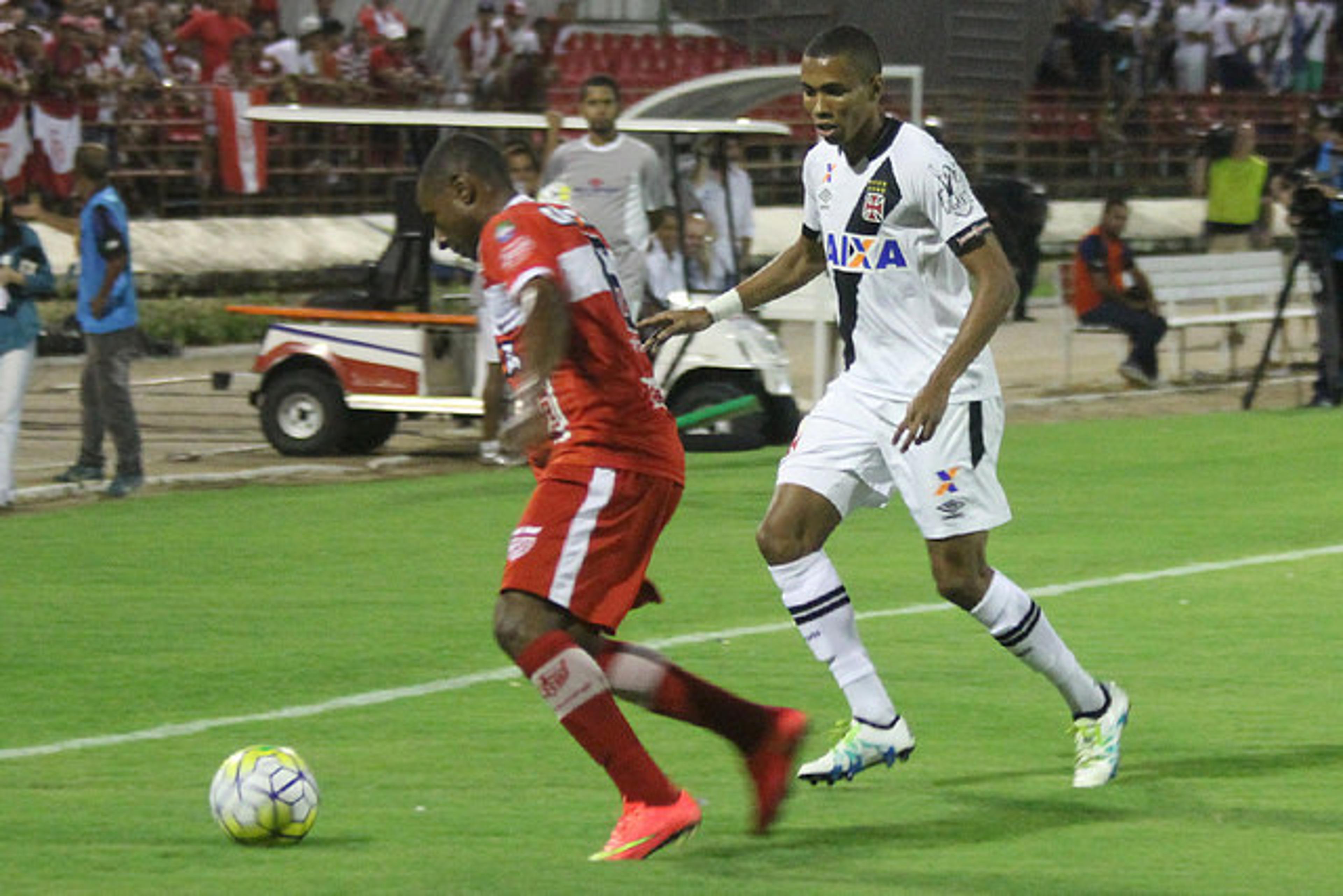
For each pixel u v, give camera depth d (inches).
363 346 1663.4
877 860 597.6
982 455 684.1
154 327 2481.5
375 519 1341.0
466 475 1571.1
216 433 1859.0
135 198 2760.8
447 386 1649.9
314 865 591.5
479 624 1000.9
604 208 1451.8
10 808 666.2
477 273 1622.8
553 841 623.2
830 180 693.9
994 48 3619.6
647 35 3390.7
